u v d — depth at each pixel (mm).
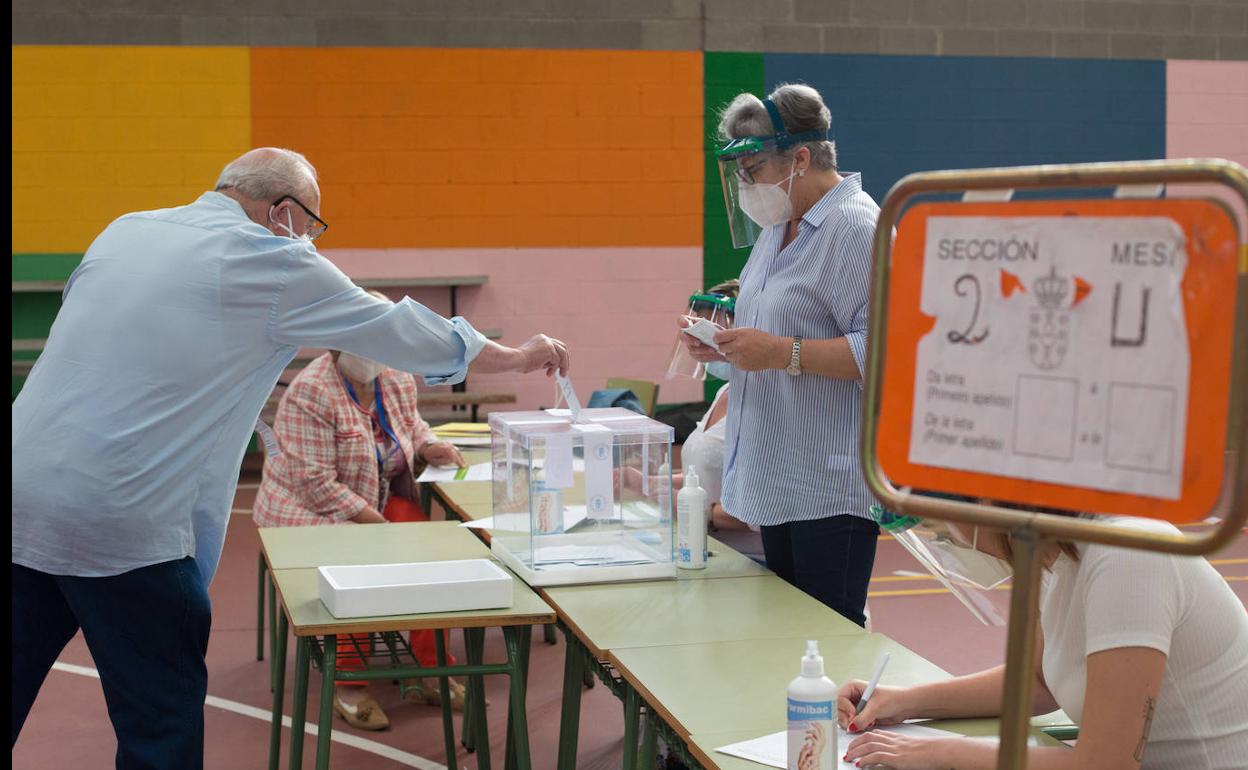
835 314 2586
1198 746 1556
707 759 1691
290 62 7656
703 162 8125
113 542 2230
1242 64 8508
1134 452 836
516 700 2447
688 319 2756
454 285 7883
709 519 3457
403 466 3975
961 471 924
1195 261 809
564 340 8078
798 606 2459
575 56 7938
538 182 7973
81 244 7547
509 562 2762
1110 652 1486
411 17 7758
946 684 1838
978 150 8297
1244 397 789
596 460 2650
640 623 2340
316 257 2383
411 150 7820
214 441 2348
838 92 8164
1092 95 8367
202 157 7613
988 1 8250
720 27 8047
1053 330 875
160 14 7516
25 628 2281
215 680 4023
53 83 7453
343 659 3523
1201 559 1573
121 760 2299
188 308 2270
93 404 2229
